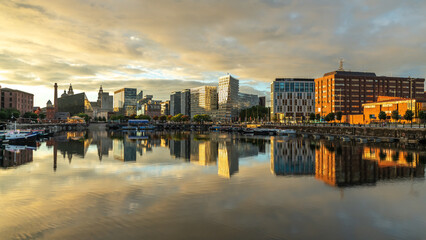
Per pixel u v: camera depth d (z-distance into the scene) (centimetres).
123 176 3553
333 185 3042
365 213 2186
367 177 3425
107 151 6512
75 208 2302
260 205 2377
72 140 10056
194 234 1816
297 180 3294
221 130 19225
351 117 15125
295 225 1959
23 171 3903
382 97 13512
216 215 2145
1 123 15750
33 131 10950
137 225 1956
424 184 3061
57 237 1775
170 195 2670
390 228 1911
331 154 5550
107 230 1875
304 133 11950
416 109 10881
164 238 1758
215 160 4978
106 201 2486
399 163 4381
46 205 2378
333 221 2028
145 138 11344
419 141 7038
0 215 2139
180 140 10112
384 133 8250
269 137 11356
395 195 2652
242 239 1748
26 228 1905
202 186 3014
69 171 3903
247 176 3538
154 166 4328
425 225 1958
